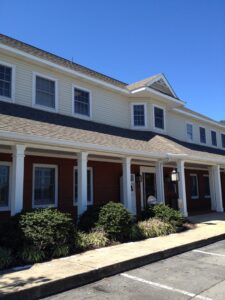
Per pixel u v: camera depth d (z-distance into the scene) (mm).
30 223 7582
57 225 7844
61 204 12992
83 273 6250
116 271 6941
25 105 12344
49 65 13203
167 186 18500
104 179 14984
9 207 11312
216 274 6738
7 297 5078
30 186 11977
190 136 21922
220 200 19156
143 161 15977
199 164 19031
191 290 5734
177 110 20203
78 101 14625
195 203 21078
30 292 5363
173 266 7477
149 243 9391
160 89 18234
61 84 13914
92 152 11234
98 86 15578
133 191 16344
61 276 5992
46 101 13234
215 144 24969
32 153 11961
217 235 10922
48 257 7559
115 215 9719
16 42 13984
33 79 12805
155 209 12188
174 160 14664
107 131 14086
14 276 6051
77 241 8352
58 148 10195
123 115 16906
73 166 13680
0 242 7621
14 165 9016
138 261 7539
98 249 8570
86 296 5523
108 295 5547
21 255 7223
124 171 12531
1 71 11891
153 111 17625
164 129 18297
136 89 16781
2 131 8328
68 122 12703
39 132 9648
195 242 9688
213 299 5281
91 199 14242
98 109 15477
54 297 5508
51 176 12898
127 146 12508
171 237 10461
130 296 5469
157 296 5445
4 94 11836
